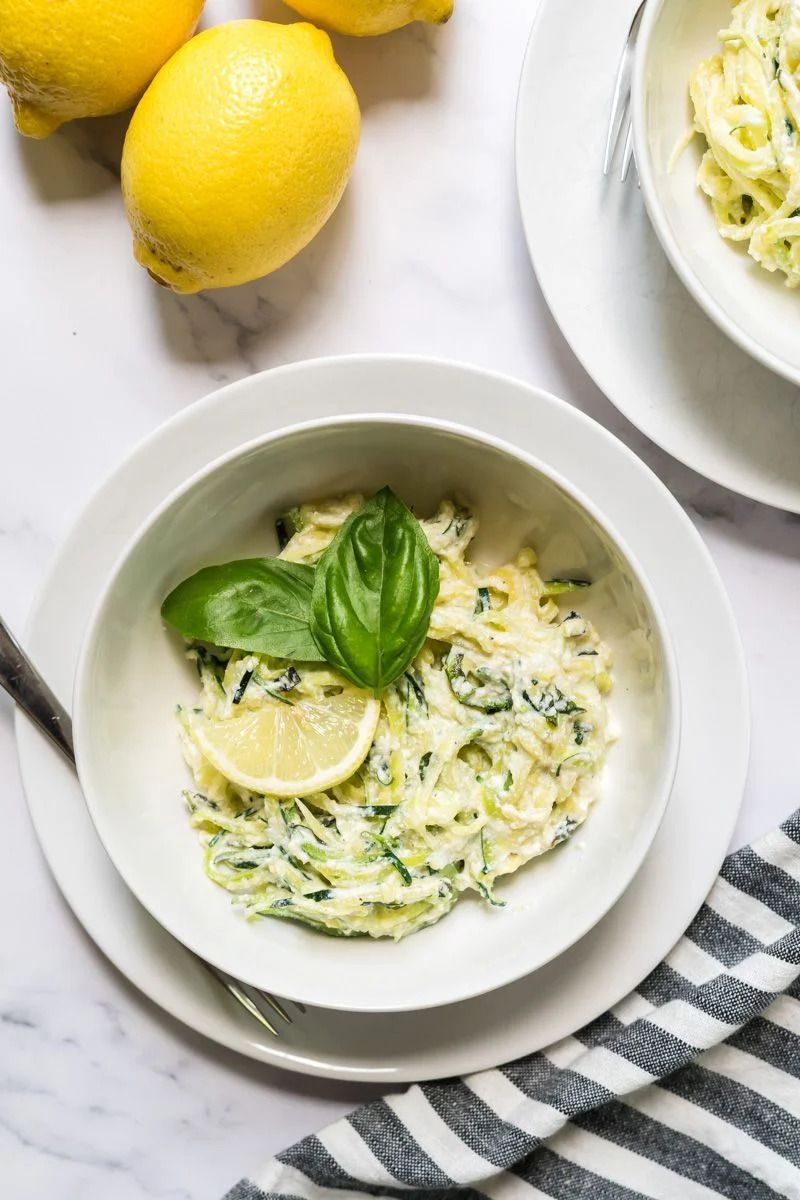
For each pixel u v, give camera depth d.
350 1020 0.69
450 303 0.69
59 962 0.72
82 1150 0.72
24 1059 0.72
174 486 0.66
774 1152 0.71
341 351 0.70
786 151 0.65
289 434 0.64
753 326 0.66
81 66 0.63
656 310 0.67
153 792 0.68
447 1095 0.70
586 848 0.68
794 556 0.71
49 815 0.68
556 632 0.67
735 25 0.66
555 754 0.67
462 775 0.67
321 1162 0.70
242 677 0.67
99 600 0.63
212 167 0.62
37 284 0.69
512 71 0.68
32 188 0.69
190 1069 0.72
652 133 0.64
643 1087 0.71
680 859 0.68
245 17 0.68
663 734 0.65
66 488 0.70
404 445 0.66
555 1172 0.72
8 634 0.67
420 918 0.67
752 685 0.71
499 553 0.69
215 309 0.69
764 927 0.70
